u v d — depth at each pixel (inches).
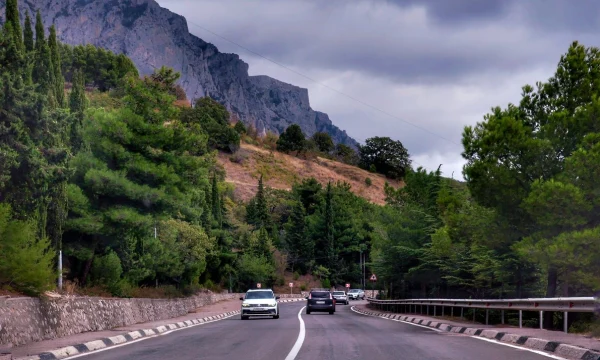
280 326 1053.8
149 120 1348.4
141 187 1250.0
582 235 860.0
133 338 825.5
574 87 1031.0
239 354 577.9
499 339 720.3
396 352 578.6
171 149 1353.3
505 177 996.6
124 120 1305.4
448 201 1146.7
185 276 2239.2
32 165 786.2
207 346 669.9
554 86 1048.8
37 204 885.2
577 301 652.7
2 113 759.7
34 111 786.8
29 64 849.5
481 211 1097.4
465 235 1106.7
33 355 541.3
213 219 3134.8
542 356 532.1
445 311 1481.3
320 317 1478.8
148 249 1616.6
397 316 1488.7
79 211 1178.6
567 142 981.2
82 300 884.0
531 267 1215.6
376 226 1945.1
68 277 1231.5
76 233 1224.2
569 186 881.5
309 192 5472.4
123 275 1417.3
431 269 1696.6
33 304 713.6
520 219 1031.0
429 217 1721.2
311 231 4729.3
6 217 754.2
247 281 3592.5
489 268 1321.4
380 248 1871.3
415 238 1749.5
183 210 1396.4
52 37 1144.8
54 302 781.9
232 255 3216.0
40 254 773.9
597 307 604.7
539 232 949.2
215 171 3966.5
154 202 1280.8
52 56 1133.1
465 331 863.1
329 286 4507.9
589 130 965.8
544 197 896.3
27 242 785.6
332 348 623.5
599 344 553.0
